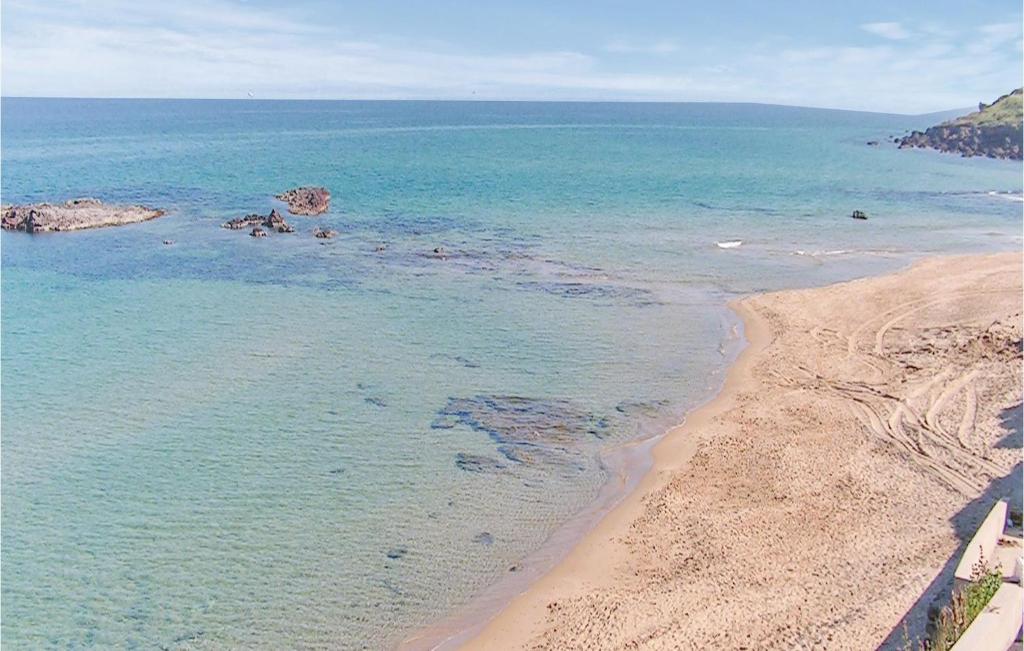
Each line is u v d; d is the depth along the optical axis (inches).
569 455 960.9
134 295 1653.5
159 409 1078.4
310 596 700.7
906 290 1628.9
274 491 872.3
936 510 792.9
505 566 745.0
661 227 2450.8
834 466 901.2
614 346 1346.0
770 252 2087.8
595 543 776.9
